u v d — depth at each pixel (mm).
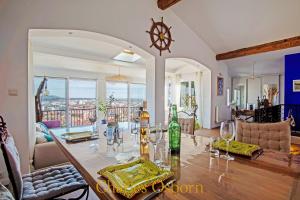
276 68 7652
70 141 1571
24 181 1439
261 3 3621
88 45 4191
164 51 4078
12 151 1182
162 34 3994
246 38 4816
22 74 2438
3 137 1293
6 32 2344
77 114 5820
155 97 3951
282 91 8297
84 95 5887
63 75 5340
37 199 1222
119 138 1516
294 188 720
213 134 5188
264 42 4828
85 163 1045
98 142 1559
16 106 2393
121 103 6848
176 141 1229
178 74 7449
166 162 1022
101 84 6129
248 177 824
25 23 2463
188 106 6953
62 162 2842
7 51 2348
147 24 3742
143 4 3668
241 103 9672
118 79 5922
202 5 3938
